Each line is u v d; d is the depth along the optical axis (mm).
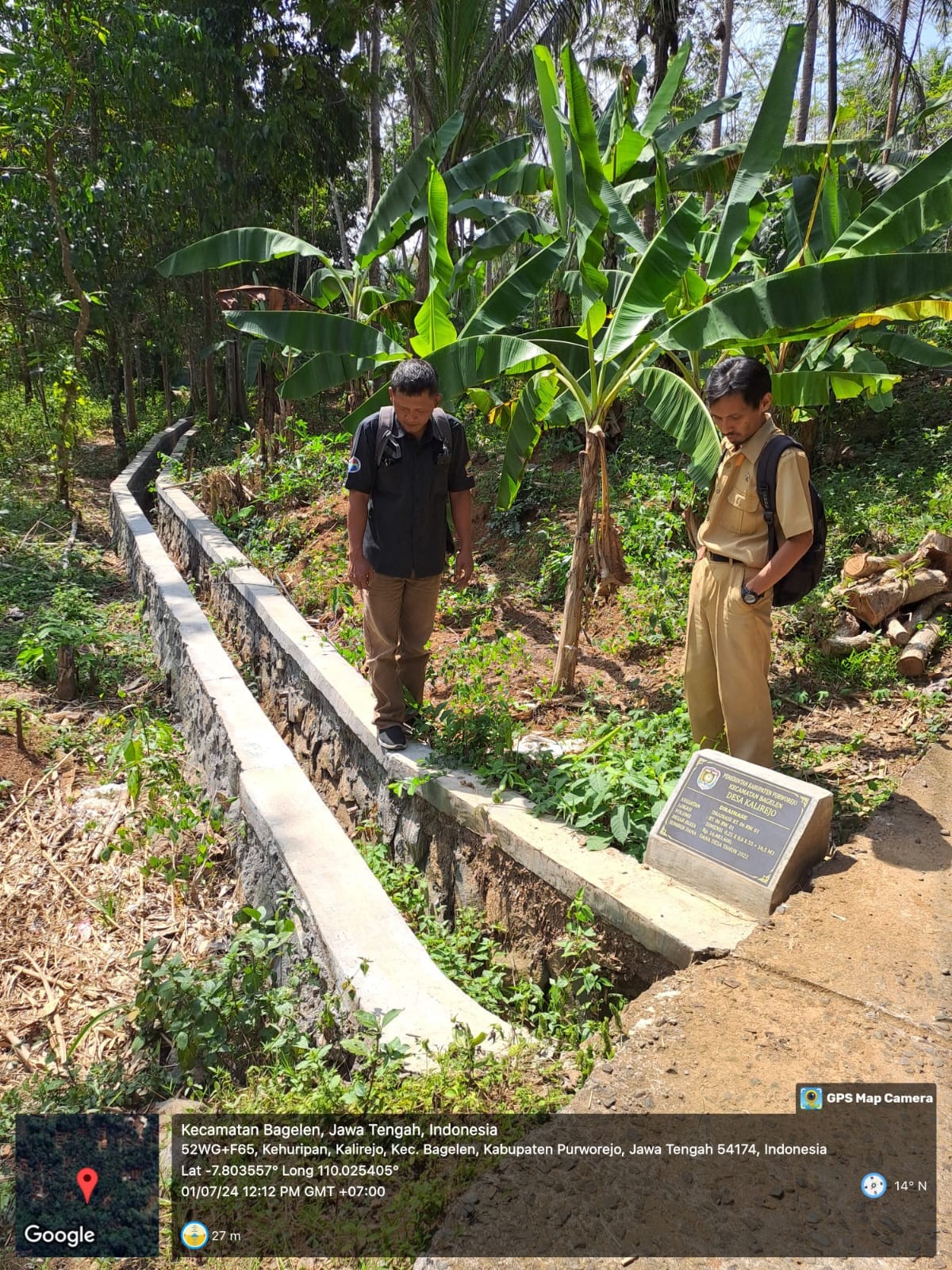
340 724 5512
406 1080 2623
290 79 19141
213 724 5945
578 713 5133
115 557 11836
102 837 5484
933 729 4348
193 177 17250
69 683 7473
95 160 16016
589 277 4949
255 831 4625
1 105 12305
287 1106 2646
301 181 21594
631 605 6383
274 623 6953
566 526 8141
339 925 3564
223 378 26859
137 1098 3439
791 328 4180
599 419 5246
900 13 13344
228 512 10688
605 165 6488
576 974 3146
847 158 10195
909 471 8156
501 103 12844
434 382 4039
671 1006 2641
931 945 2797
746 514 3604
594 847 3494
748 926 2990
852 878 3150
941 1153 2119
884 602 5262
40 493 14258
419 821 4418
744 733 3725
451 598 7148
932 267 3877
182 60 16734
